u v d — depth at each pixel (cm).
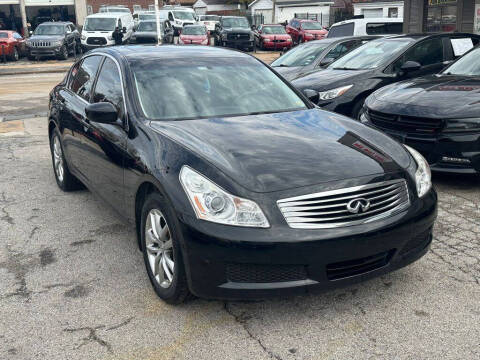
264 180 291
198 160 306
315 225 283
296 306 320
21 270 379
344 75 745
